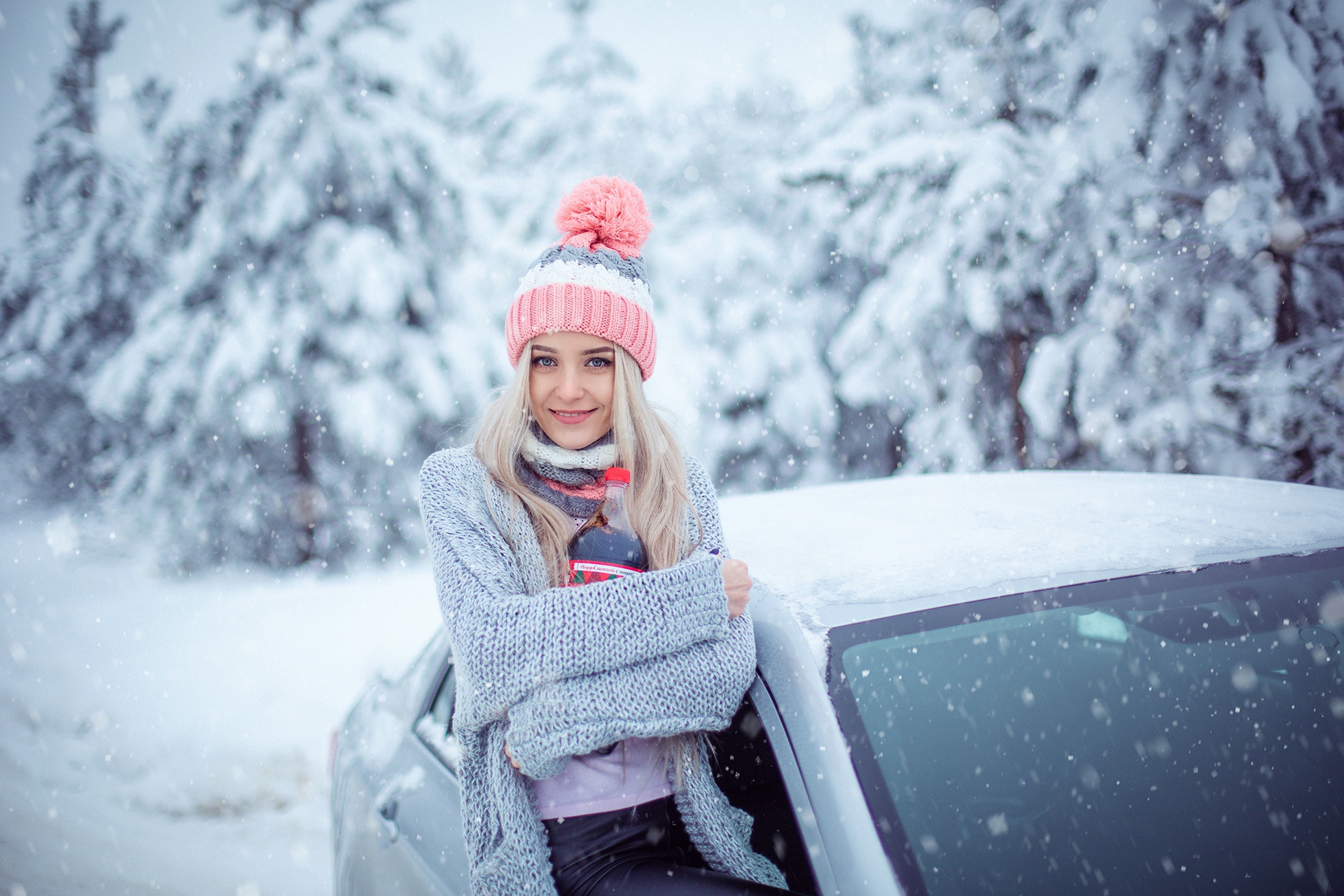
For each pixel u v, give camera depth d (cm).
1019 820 125
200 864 358
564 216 147
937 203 897
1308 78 648
